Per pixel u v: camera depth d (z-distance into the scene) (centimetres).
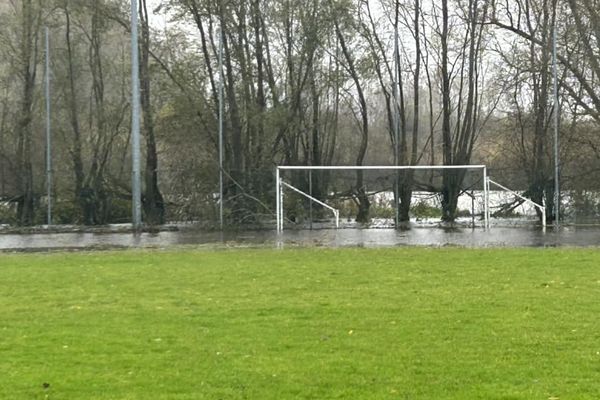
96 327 1071
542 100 3362
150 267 1789
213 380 793
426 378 792
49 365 859
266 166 3388
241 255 2058
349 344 949
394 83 3534
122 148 3828
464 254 2005
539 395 723
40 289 1443
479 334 995
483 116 4006
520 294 1307
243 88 3441
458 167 3038
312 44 3491
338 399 727
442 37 3753
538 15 3550
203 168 3170
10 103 3625
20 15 3609
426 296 1300
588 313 1124
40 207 3481
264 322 1093
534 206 3145
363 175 3450
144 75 3472
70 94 3719
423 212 3453
